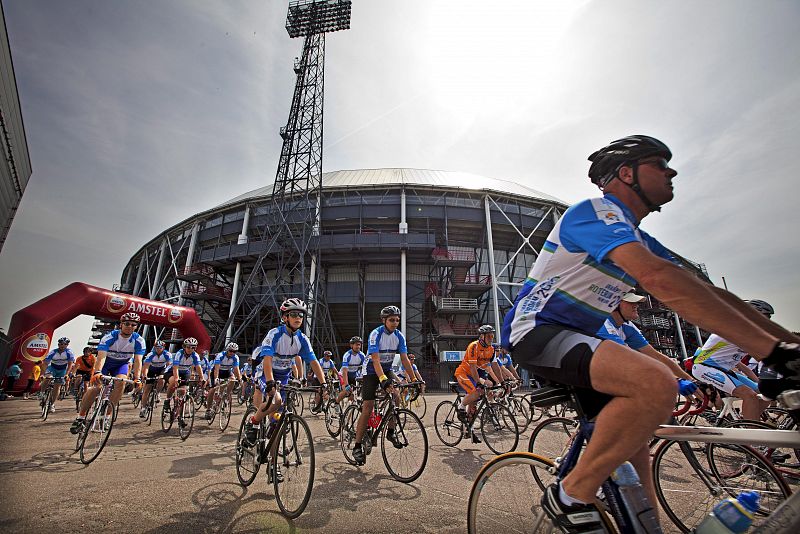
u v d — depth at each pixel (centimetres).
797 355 103
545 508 143
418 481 426
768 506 253
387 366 597
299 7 3350
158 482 413
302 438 335
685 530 274
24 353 1387
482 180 3978
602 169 175
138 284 3938
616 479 156
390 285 2998
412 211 3044
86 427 510
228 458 532
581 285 152
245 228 3114
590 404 161
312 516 319
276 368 511
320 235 2839
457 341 2880
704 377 457
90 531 285
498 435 670
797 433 126
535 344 152
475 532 196
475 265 3134
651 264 122
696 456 300
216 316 3297
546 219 3278
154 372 986
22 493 372
